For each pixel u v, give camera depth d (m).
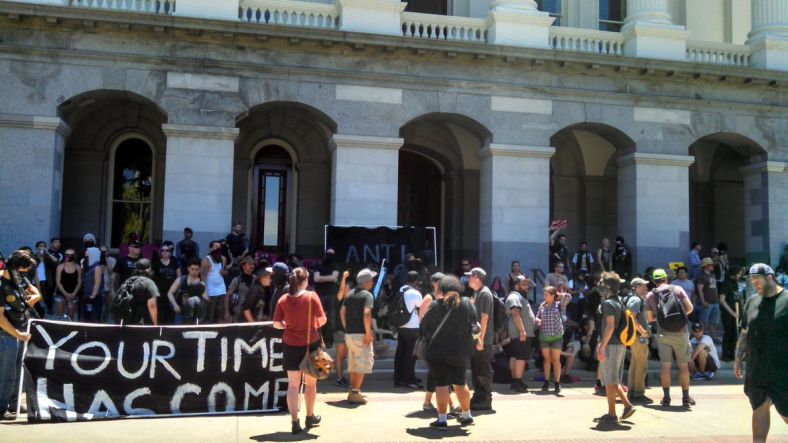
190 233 15.42
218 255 12.75
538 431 8.77
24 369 8.76
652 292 11.26
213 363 9.41
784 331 7.03
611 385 9.31
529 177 18.41
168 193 16.38
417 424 9.02
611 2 22.56
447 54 17.78
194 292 11.23
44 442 7.66
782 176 20.19
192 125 16.52
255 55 16.98
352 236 16.39
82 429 8.35
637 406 10.75
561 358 13.52
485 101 18.27
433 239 16.78
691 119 19.55
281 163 20.89
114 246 19.20
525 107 18.50
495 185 18.22
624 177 19.72
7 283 8.64
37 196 15.77
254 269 13.20
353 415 9.60
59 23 15.81
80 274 13.63
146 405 9.12
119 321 9.72
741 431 9.03
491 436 8.41
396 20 17.80
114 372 9.08
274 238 20.67
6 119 15.63
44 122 15.82
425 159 22.89
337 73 17.36
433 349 8.67
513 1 18.75
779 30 20.30
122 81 16.27
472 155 22.08
